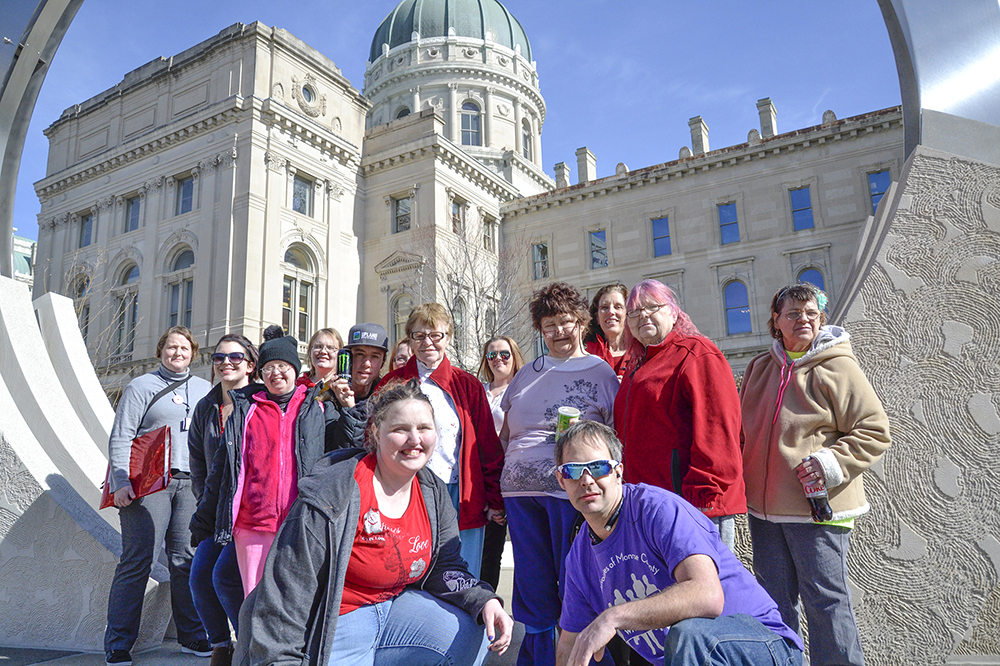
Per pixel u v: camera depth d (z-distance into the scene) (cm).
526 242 3569
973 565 358
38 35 559
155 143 3108
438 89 4819
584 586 303
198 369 2697
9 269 609
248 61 2944
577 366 407
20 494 507
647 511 279
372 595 297
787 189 3148
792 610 341
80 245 3391
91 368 668
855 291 407
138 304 3041
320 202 3139
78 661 441
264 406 392
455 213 3394
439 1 5088
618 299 495
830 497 327
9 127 578
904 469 375
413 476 306
